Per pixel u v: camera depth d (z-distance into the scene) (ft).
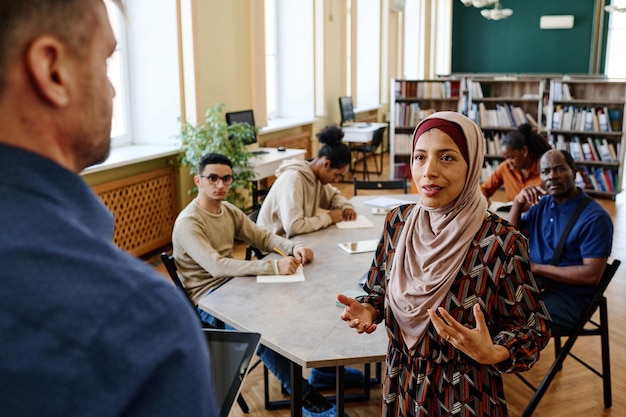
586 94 24.47
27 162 1.59
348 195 25.36
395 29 39.17
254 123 20.22
